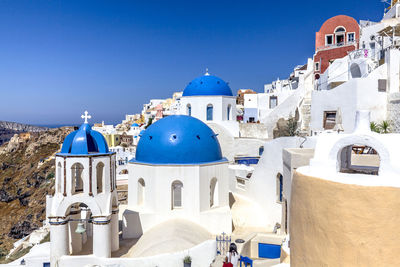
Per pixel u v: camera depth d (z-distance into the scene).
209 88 33.38
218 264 13.86
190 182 19.05
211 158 20.25
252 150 32.69
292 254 7.44
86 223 19.52
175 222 18.12
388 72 21.88
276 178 20.19
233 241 16.67
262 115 43.41
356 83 21.62
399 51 21.77
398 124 20.22
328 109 23.94
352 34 37.06
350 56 28.84
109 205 16.12
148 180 19.45
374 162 13.87
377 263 5.81
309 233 6.77
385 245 5.78
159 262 14.90
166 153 19.39
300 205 7.06
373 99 21.50
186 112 34.34
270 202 20.94
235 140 32.59
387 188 5.79
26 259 17.39
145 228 18.98
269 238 16.55
